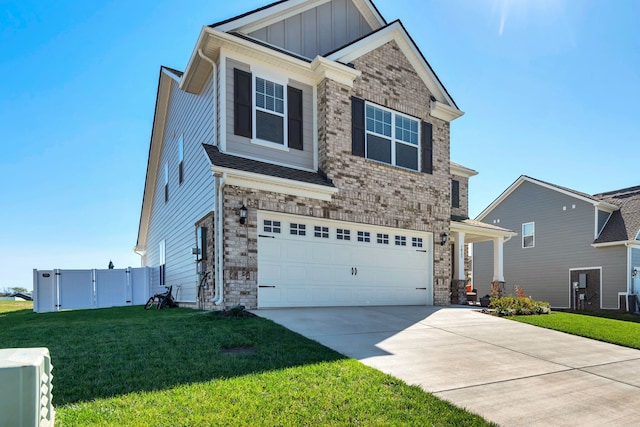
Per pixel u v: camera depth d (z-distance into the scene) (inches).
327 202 410.3
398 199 470.9
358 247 435.2
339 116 430.3
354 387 161.5
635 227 757.3
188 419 123.8
